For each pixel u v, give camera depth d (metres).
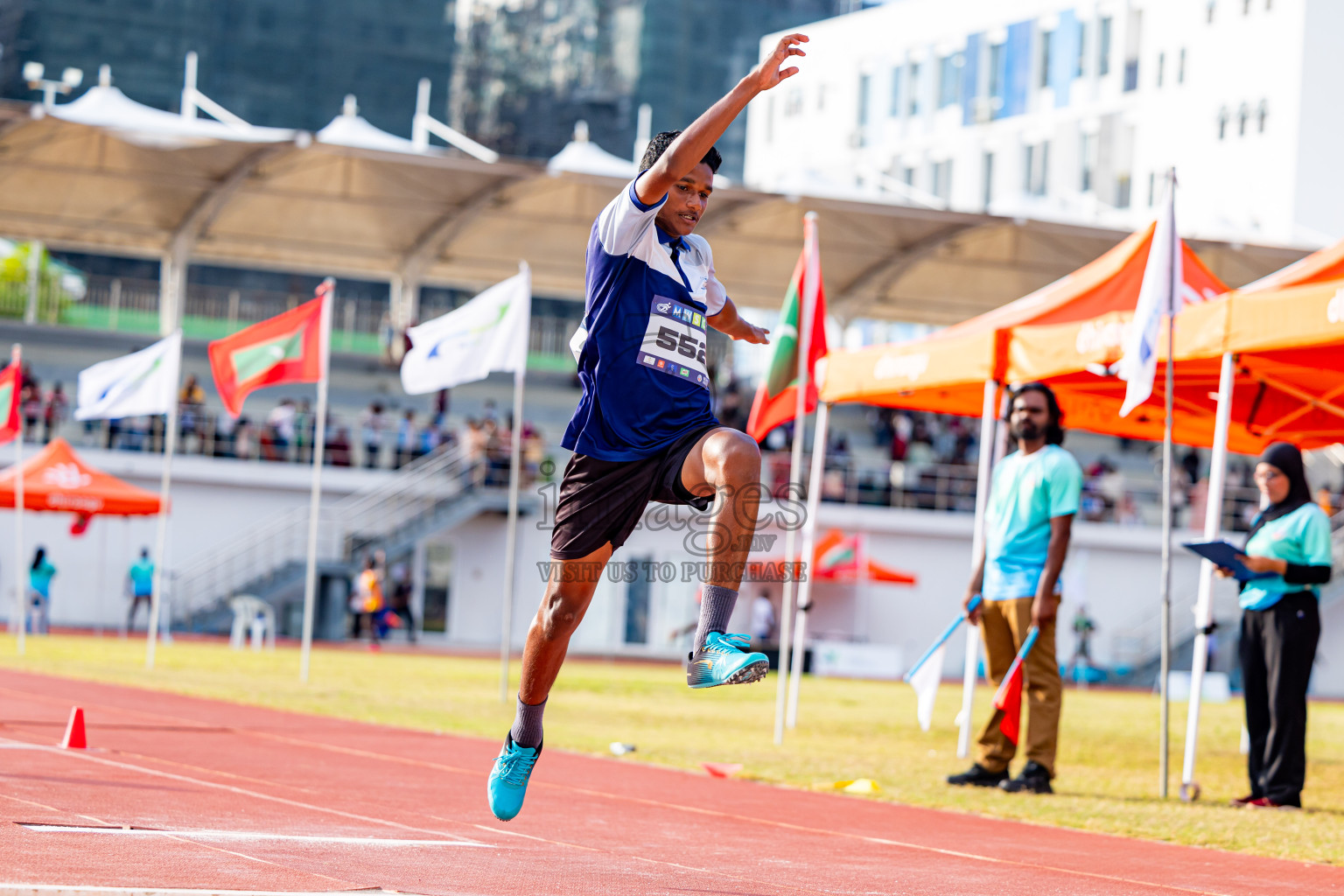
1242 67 77.19
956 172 93.19
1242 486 59.59
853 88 100.44
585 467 6.52
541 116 134.50
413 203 57.00
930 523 56.19
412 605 54.34
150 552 51.84
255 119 122.25
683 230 6.59
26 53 113.75
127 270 106.19
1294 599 13.33
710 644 5.86
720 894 6.80
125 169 53.66
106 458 51.56
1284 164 74.50
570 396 64.81
